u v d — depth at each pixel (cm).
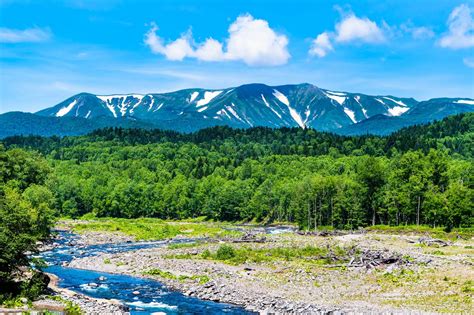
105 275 6919
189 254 8456
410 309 4534
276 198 19188
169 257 8188
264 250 8688
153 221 18800
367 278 6162
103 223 14925
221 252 8081
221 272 6694
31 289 5047
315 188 15350
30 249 5194
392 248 8581
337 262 7362
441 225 13075
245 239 10906
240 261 7562
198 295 5638
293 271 6669
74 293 5547
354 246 8894
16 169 12438
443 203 12656
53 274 6975
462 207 12375
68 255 8781
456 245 9262
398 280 5912
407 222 14162
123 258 8188
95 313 4603
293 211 18075
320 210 15125
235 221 19738
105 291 5878
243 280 6181
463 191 12550
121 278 6688
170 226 14300
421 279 5872
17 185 11838
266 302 5091
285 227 16862
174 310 4991
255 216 19712
